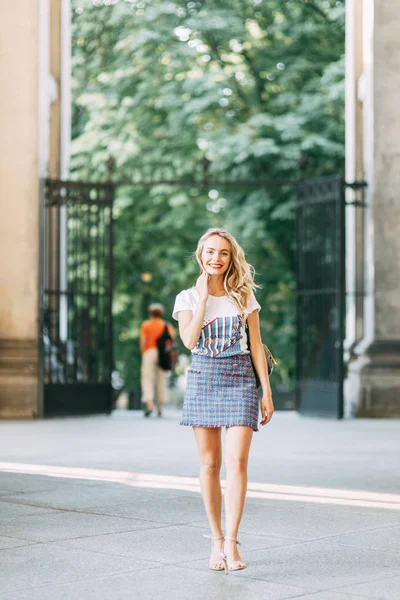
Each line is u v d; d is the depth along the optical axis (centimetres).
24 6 2064
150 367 2259
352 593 636
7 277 2050
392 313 2108
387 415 2095
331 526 862
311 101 2936
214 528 707
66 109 2430
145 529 840
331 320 2139
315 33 3017
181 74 3059
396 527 858
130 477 1155
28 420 2008
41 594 630
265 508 952
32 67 2064
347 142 2309
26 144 2064
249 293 714
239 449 699
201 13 2939
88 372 2152
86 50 3191
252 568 704
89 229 2159
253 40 3070
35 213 2069
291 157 2884
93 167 3095
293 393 2894
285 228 3069
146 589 644
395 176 2117
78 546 771
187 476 1165
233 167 2995
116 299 3247
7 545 775
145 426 1911
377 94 2116
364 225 2159
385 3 2117
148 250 3297
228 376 705
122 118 3056
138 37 2928
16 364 2039
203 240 714
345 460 1327
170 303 3366
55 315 2234
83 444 1538
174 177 3062
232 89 3011
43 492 1041
